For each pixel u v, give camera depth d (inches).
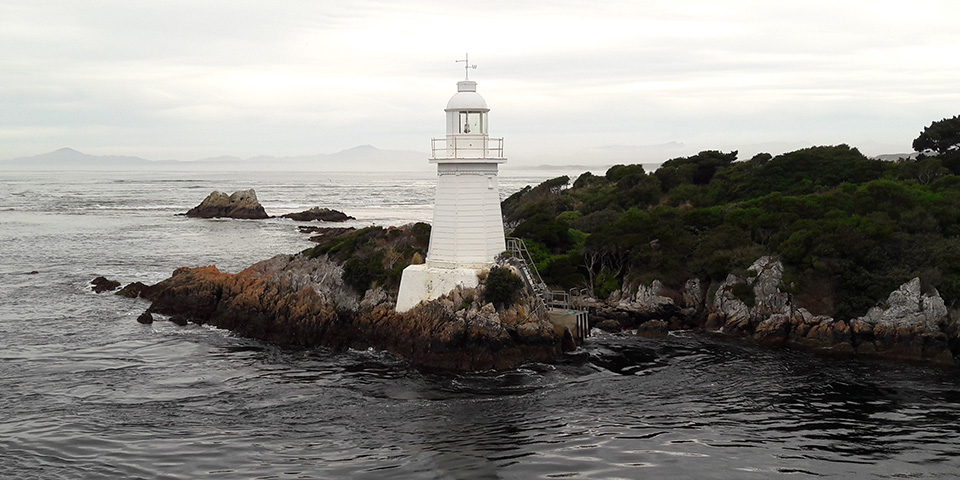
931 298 1955.0
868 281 2055.9
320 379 1770.4
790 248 2181.3
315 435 1437.0
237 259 3659.0
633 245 2429.9
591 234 2529.5
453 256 1982.0
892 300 1991.9
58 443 1382.9
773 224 2436.0
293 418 1523.1
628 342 2100.1
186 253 3882.9
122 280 3026.6
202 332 2220.7
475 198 1972.2
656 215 2679.6
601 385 1723.7
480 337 1851.6
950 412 1537.9
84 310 2493.8
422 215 6742.1
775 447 1368.1
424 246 2422.5
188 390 1689.2
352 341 2025.1
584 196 3924.7
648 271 2369.6
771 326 2102.6
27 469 1277.1
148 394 1659.7
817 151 3462.1
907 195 2471.7
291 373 1819.6
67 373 1804.9
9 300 2642.7
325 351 2014.0
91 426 1467.8
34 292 2790.4
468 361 1835.6
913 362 1895.9
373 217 6496.1
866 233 2165.4
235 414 1541.6
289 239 4630.9
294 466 1300.4
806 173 3228.3
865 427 1461.6
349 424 1493.6
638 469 1278.3
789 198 2625.5
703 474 1257.4
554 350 1929.1
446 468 1288.1
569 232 2849.4
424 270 1961.1
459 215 1969.7
